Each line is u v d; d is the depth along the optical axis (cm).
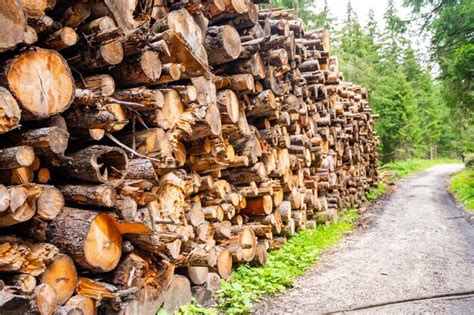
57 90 238
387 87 2608
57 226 255
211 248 399
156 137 320
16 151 215
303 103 682
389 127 2597
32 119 233
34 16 229
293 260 554
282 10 663
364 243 687
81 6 267
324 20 2359
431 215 948
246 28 471
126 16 298
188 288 384
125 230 281
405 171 2400
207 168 411
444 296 423
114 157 279
